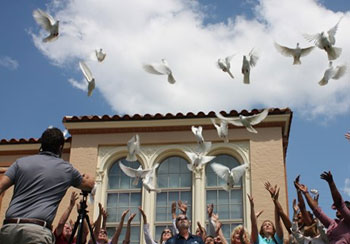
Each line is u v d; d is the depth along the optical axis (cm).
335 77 760
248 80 761
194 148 1212
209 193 1171
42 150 503
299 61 748
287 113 1210
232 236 814
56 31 725
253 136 1208
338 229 677
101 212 827
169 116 1241
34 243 445
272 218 1102
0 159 1289
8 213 456
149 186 929
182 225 771
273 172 1156
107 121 1253
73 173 495
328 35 687
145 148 1232
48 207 463
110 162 1230
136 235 1149
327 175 678
